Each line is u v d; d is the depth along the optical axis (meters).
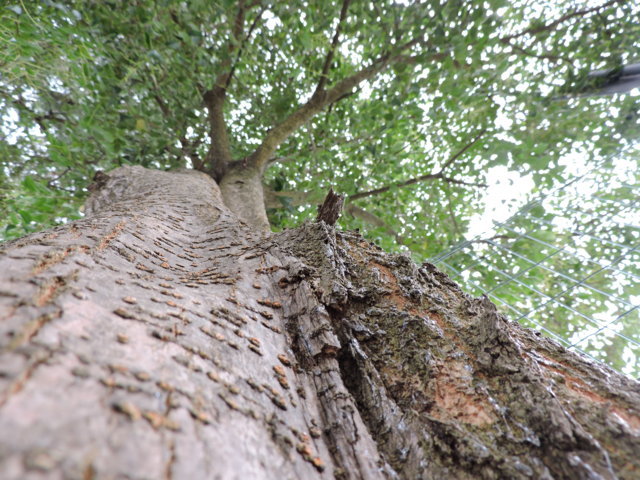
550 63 4.56
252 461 0.60
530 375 0.91
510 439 0.79
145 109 4.41
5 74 3.14
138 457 0.46
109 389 0.54
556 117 4.70
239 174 4.72
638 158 4.35
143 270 1.13
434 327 1.14
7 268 0.76
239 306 1.09
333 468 0.77
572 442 0.74
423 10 3.76
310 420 0.85
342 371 1.08
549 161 4.96
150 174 3.48
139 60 3.78
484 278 4.72
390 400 0.96
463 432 0.83
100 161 4.71
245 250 1.63
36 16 2.87
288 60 5.39
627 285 3.99
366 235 6.75
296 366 1.00
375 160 5.95
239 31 4.46
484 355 1.01
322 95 5.21
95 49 3.41
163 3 3.43
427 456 0.82
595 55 4.36
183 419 0.56
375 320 1.22
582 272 4.27
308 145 6.28
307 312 1.17
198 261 1.52
